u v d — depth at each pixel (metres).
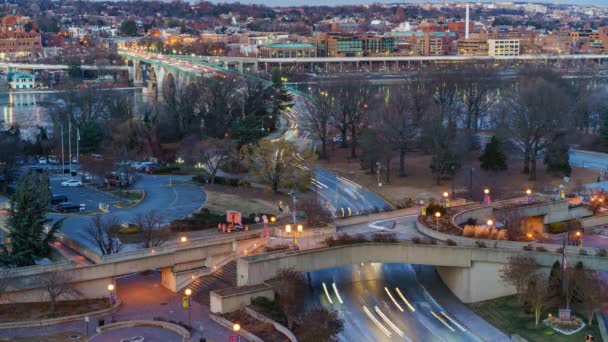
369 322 143.62
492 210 193.38
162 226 189.50
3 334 129.88
